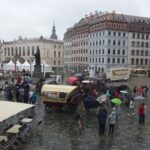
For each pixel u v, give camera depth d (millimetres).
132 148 19703
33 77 55094
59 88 31109
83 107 33688
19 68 79375
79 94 33094
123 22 129875
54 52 177750
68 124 25938
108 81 74312
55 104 31047
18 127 20516
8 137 18781
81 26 146000
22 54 184500
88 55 139750
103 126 22547
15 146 18734
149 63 137125
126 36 130875
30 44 179125
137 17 138875
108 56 127062
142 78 95375
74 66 153500
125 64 131375
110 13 132125
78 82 46344
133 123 27203
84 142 20781
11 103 19828
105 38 126438
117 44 128875
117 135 22922
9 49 193875
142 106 26906
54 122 26609
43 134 22547
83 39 144000
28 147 19250
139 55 134500
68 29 164625
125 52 131125
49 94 30891
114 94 36938
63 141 20859
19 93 33938
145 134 23375
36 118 28031
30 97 33281
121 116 30312
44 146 19578
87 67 138875
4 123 23891
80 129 23703
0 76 64688
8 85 37969
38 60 55594
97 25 132250
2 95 40000
